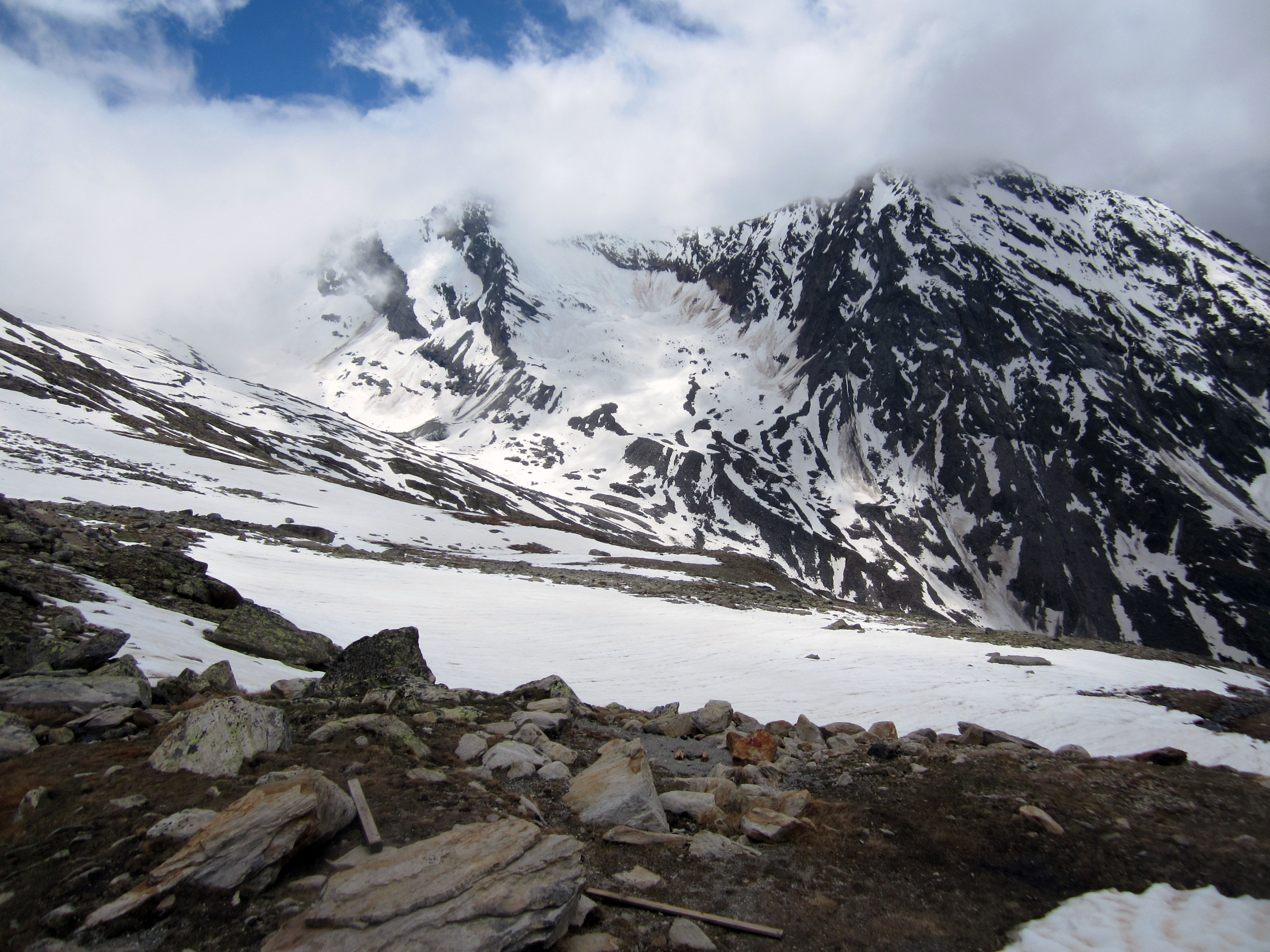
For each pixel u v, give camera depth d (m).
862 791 11.09
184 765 8.52
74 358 116.12
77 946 5.58
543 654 25.58
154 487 56.75
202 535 41.41
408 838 7.66
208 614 19.91
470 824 8.10
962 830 9.56
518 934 6.14
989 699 22.25
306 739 10.40
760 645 30.09
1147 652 33.50
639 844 8.61
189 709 10.91
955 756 12.77
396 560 49.38
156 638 14.73
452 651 24.31
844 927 7.17
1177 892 8.08
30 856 6.58
